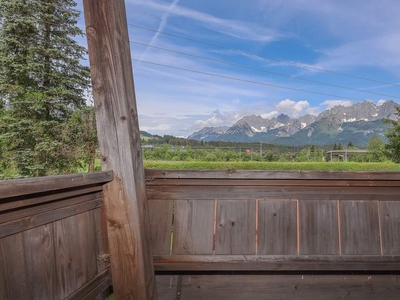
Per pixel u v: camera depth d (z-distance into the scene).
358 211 1.60
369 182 1.59
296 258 1.56
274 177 1.56
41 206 0.98
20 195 0.84
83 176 1.15
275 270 1.57
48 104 9.59
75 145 9.73
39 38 9.54
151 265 1.49
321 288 1.61
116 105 1.37
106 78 1.37
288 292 1.60
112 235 1.38
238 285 1.60
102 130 1.38
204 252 1.56
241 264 1.55
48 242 1.02
